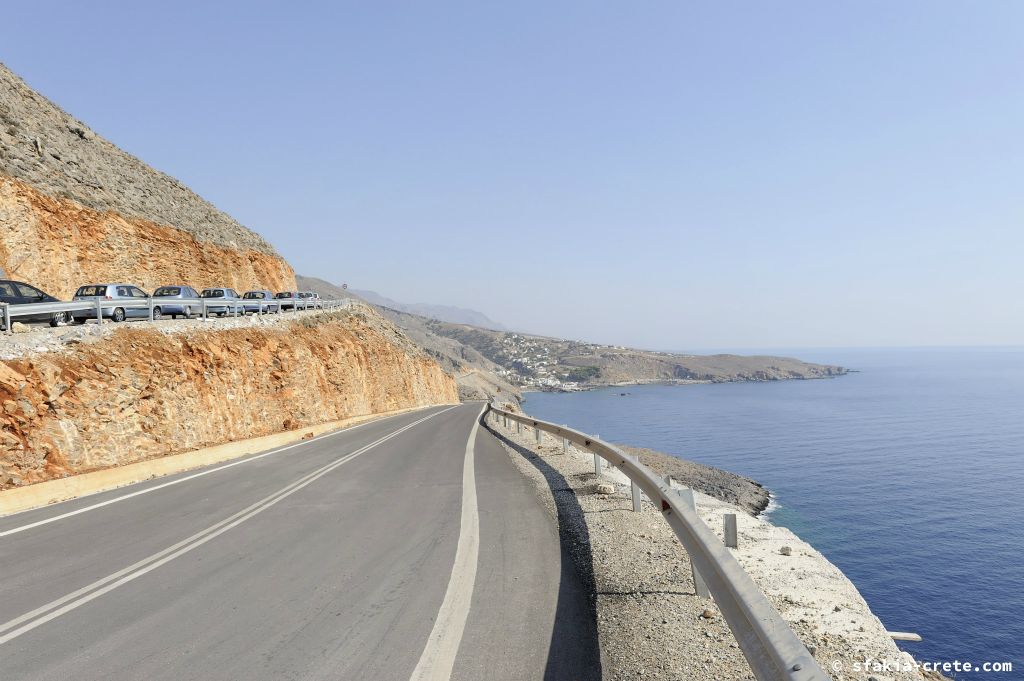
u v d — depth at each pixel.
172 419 18.09
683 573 6.01
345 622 5.14
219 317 26.86
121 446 15.45
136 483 13.73
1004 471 99.69
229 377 22.62
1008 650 35.44
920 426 173.12
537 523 8.62
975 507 73.50
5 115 27.20
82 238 27.41
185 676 4.17
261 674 4.18
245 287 45.72
